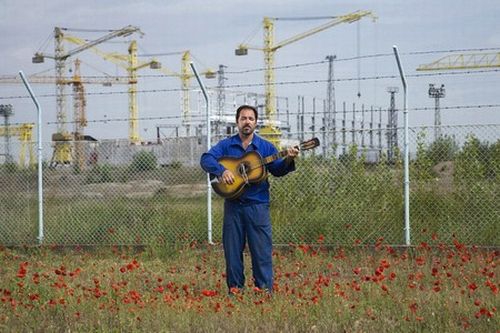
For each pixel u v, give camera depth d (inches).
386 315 263.7
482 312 240.2
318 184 462.9
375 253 416.5
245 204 311.1
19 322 266.8
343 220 452.8
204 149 479.5
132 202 490.0
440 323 249.0
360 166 457.1
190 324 254.2
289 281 346.3
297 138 554.9
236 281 315.9
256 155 309.1
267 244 312.8
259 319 256.5
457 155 441.7
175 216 477.1
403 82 433.1
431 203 443.8
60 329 258.8
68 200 494.6
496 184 435.5
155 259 430.6
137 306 274.1
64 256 450.6
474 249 407.8
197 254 439.8
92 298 292.7
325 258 410.3
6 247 481.1
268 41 3280.0
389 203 448.8
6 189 496.1
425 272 348.2
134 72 3417.8
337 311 260.8
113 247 463.5
